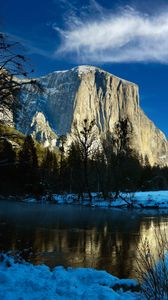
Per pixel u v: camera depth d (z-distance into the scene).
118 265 12.09
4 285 8.43
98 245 15.96
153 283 7.04
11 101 13.71
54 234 18.94
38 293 7.83
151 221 26.67
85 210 37.97
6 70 13.41
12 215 29.56
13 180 65.94
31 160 68.00
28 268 10.39
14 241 16.38
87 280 9.42
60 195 63.03
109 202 46.47
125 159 51.91
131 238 18.02
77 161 63.94
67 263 12.32
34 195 65.19
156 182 76.50
